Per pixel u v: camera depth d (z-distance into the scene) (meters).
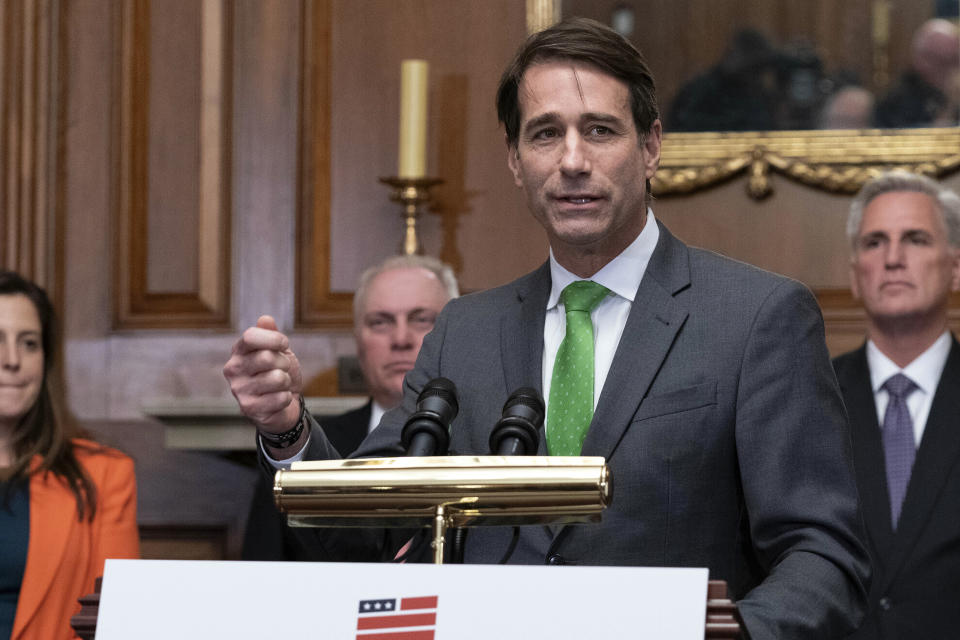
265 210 17.22
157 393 17.12
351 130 17.16
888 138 15.98
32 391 12.61
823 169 16.06
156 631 4.86
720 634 4.62
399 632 4.68
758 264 16.27
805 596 5.81
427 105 17.02
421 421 6.01
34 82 17.44
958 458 11.71
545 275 7.66
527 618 4.61
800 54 16.30
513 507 5.46
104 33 17.59
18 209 17.25
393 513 5.59
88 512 12.24
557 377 7.13
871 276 12.86
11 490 12.06
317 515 5.67
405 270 14.26
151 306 17.34
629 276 7.34
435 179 16.02
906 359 12.66
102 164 17.48
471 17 17.08
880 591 11.35
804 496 6.52
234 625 4.82
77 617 5.05
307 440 6.72
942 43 15.96
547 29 7.12
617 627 4.55
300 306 17.05
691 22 16.56
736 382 6.79
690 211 16.48
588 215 6.90
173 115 17.45
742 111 16.38
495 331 7.60
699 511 6.66
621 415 6.80
